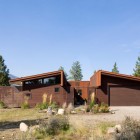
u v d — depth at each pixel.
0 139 11.09
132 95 33.25
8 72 51.28
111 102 32.97
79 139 11.01
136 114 21.88
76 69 95.31
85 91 37.53
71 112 21.91
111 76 33.03
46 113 22.45
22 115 20.95
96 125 14.32
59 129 12.31
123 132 10.09
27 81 32.56
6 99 32.19
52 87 32.53
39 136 11.41
